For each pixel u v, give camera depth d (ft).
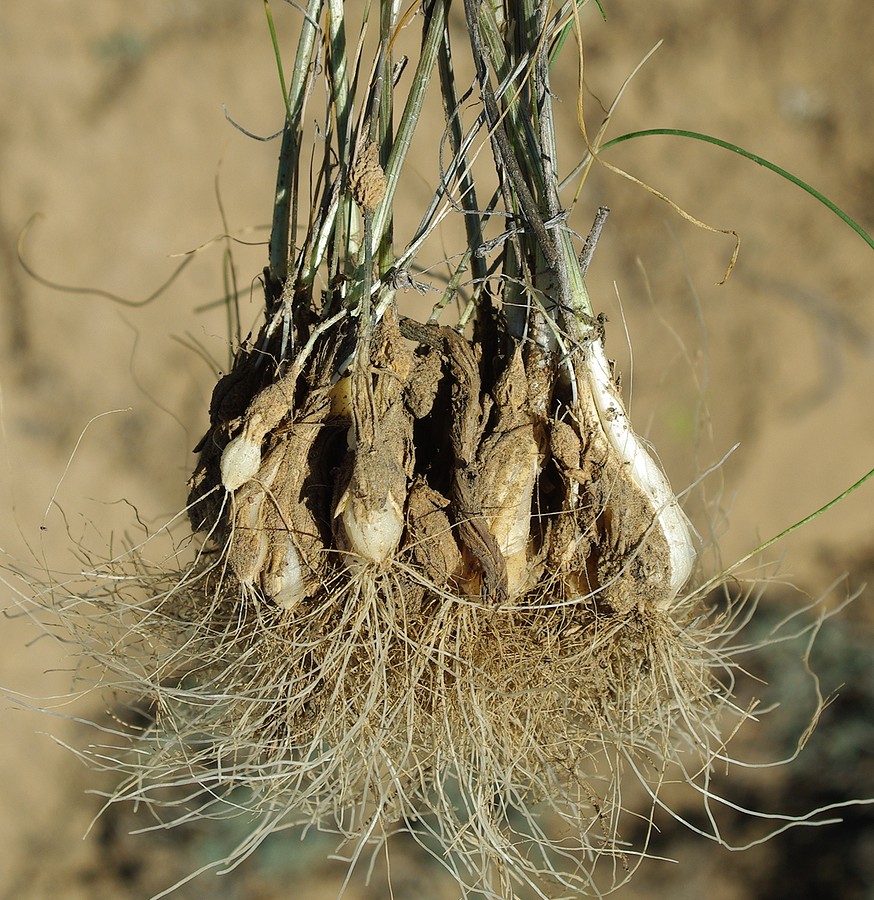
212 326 1.95
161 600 0.87
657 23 2.19
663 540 0.79
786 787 1.89
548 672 0.81
